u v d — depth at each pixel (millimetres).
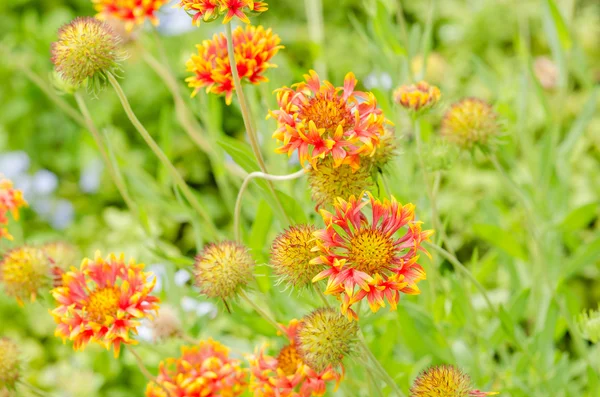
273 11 1694
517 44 1044
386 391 816
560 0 1163
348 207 719
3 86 1522
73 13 1644
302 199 934
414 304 869
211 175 1484
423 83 807
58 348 1188
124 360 1048
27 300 830
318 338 730
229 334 1081
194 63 793
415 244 709
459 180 1332
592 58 1604
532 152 1031
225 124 1440
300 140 727
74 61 770
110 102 1478
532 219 958
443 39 1611
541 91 964
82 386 1076
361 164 750
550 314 882
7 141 1537
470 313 872
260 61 790
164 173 978
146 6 878
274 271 747
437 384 733
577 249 1002
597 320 815
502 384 892
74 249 875
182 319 892
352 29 1644
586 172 1366
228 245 767
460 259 1302
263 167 770
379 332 894
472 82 1479
